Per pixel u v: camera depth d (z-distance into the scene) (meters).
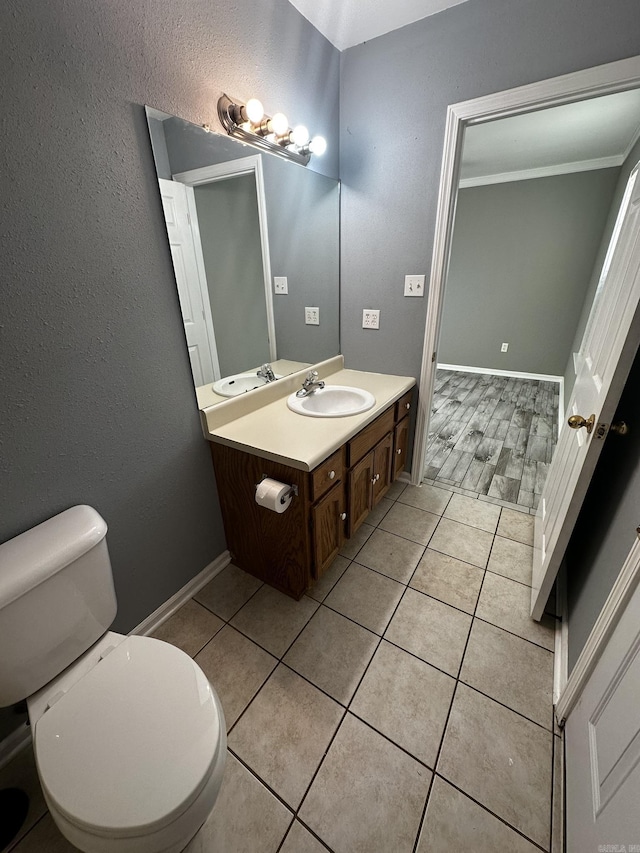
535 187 3.85
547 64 1.35
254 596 1.60
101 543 1.00
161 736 0.78
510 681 1.25
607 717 0.82
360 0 1.39
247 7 1.24
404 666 1.31
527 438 3.04
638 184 1.24
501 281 4.36
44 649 0.90
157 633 1.44
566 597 1.47
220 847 0.91
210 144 1.25
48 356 0.95
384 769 1.04
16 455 0.94
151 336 1.20
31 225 0.86
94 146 0.94
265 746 1.10
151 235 1.13
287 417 1.59
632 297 0.95
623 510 1.01
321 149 1.62
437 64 1.52
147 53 1.00
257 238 1.55
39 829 0.94
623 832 0.62
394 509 2.17
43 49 0.81
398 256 1.91
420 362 2.06
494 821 0.94
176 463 1.40
